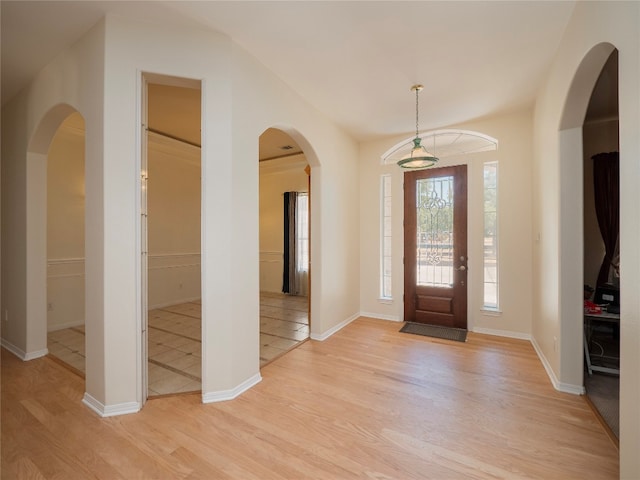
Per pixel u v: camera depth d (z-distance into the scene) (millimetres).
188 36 2234
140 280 2197
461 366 2891
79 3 1968
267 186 6980
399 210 4434
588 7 1762
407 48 2422
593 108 3439
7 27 2164
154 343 3525
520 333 3664
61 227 4070
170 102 3613
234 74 2363
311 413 2131
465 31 2215
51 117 2713
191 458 1700
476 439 1854
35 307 3074
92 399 2201
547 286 2816
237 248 2408
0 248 3363
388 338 3684
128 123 2133
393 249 4473
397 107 3457
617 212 3586
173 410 2170
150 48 2164
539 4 1951
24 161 3023
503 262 3756
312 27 2203
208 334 2271
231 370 2346
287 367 2883
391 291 4504
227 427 1974
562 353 2428
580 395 2354
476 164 3914
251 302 2555
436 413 2127
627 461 1309
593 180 3748
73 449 1770
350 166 4379
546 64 2613
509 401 2275
